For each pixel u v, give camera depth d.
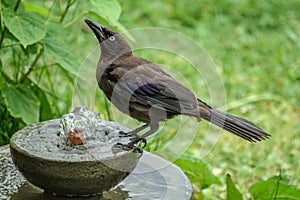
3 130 10.90
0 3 9.78
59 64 10.57
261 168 12.35
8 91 10.42
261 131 7.55
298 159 12.74
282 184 9.65
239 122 7.53
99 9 9.72
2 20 10.09
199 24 18.17
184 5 19.08
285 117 14.47
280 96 15.35
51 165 6.89
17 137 7.39
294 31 18.25
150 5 18.84
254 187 9.73
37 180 7.11
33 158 6.94
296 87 15.77
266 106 14.98
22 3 10.05
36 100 10.59
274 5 19.12
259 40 17.70
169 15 18.59
